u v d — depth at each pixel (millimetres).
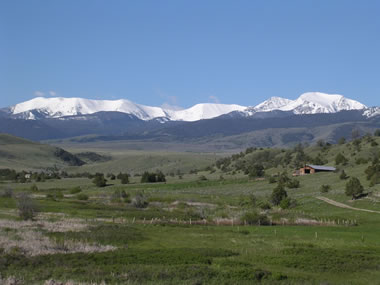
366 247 48250
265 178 157875
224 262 38188
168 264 37219
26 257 37625
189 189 142125
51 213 74250
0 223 56750
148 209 89125
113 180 181625
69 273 32625
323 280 33406
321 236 57656
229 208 91500
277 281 32062
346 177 127188
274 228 66500
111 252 41438
